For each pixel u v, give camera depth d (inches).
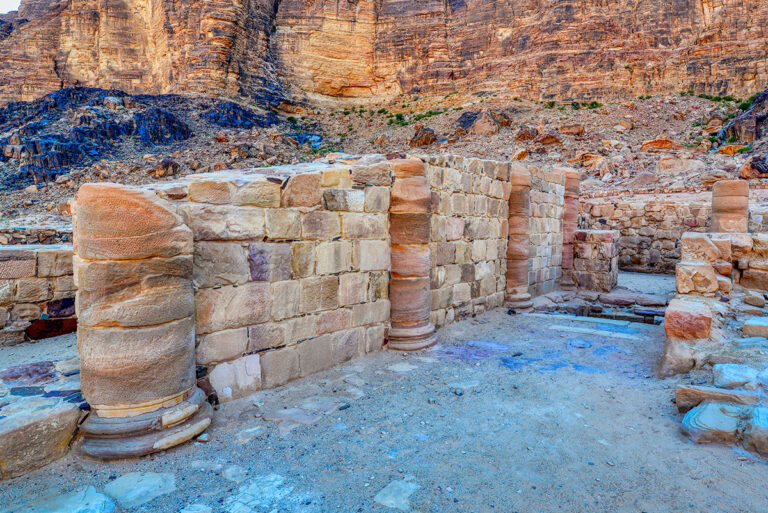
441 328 307.0
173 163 1187.9
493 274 369.4
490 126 1676.9
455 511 113.5
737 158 1099.3
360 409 176.7
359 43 2425.0
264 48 2247.8
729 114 1491.1
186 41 2100.1
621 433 153.1
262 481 128.0
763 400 149.3
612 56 2020.2
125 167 1200.2
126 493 121.7
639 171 1115.9
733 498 115.1
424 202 255.4
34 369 185.9
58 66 2363.4
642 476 126.9
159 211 146.1
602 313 391.5
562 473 129.7
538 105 1977.1
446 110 2098.9
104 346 139.6
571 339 285.6
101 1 2294.5
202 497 120.6
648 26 2034.9
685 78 1909.4
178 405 152.3
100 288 138.8
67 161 1194.6
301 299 207.5
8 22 2539.4
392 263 257.3
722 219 520.1
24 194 1040.8
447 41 2359.7
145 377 144.1
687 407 162.7
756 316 240.4
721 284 271.9
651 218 686.5
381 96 2426.2
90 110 1419.8
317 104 2340.1
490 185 356.5
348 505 116.6
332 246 221.1
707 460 132.2
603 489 121.5
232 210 178.2
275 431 158.4
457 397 188.7
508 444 147.3
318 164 241.6
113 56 2304.4
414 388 199.0
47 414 135.7
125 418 142.2
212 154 1368.1
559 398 186.1
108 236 138.3
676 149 1284.4
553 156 1331.2
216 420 166.2
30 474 129.3
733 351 193.6
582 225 735.1
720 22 1926.7
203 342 171.9
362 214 236.2
